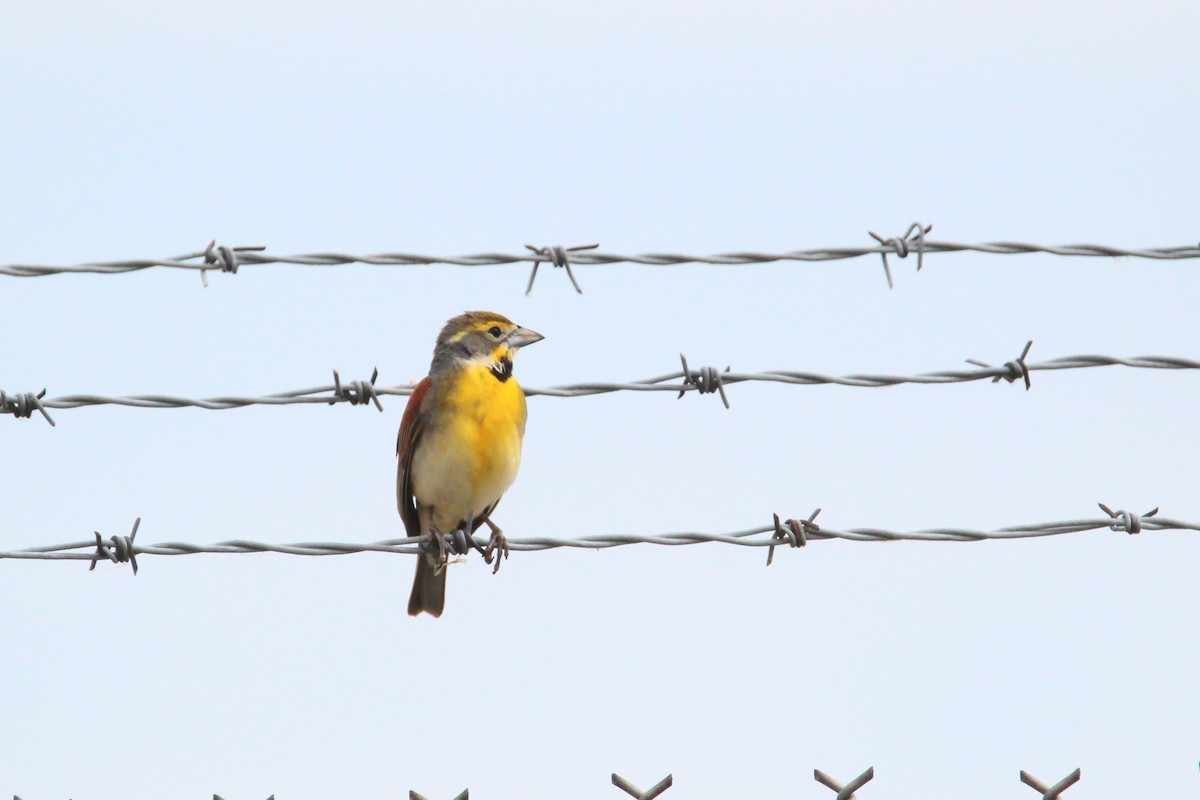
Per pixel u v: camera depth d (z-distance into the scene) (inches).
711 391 452.4
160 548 412.5
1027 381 455.8
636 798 383.9
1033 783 387.9
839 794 388.5
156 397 426.6
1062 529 446.0
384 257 437.4
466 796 370.3
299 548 427.8
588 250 448.5
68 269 420.2
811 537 440.5
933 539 442.0
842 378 455.2
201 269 427.5
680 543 441.4
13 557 401.7
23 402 413.4
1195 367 459.2
